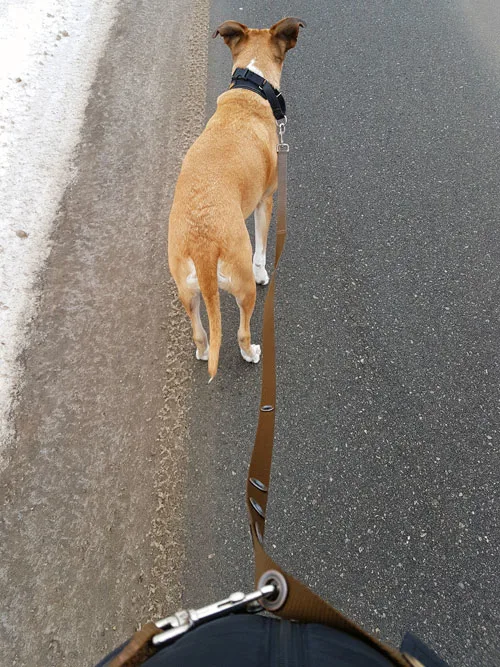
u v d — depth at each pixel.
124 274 1.13
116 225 1.22
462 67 1.63
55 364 1.00
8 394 0.96
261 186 0.95
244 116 0.94
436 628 0.72
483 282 1.10
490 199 1.26
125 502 0.83
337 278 1.12
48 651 0.70
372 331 1.03
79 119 1.47
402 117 1.47
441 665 0.42
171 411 0.94
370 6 1.89
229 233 0.80
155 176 1.32
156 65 1.64
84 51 1.69
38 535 0.80
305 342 1.02
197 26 1.79
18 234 1.19
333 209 1.25
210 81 1.57
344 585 0.75
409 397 0.94
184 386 0.98
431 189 1.29
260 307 1.09
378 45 1.72
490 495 0.83
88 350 1.02
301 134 1.43
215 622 0.39
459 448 0.88
